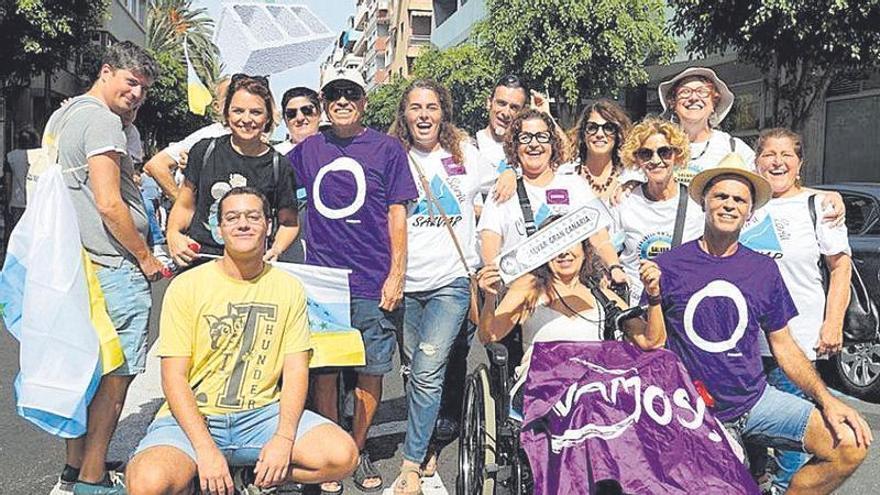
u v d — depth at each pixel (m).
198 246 4.60
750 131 19.94
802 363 3.93
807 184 19.17
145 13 48.88
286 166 4.66
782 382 4.40
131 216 4.32
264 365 3.90
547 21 19.86
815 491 3.82
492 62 21.92
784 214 4.55
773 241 4.52
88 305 4.20
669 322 4.00
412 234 4.86
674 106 5.23
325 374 4.85
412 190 4.76
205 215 4.61
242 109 4.47
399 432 5.99
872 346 6.91
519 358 4.42
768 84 16.89
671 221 4.64
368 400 4.95
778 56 13.10
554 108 21.70
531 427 3.62
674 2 13.97
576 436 3.44
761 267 3.94
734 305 3.89
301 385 3.91
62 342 4.09
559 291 4.14
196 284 3.86
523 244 3.94
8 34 17.28
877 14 11.93
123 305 4.40
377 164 4.73
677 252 4.02
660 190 4.65
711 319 3.90
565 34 19.84
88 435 4.41
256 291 3.91
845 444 3.68
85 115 4.27
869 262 7.06
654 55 20.42
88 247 4.32
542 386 3.67
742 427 3.94
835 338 4.50
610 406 3.50
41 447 5.54
